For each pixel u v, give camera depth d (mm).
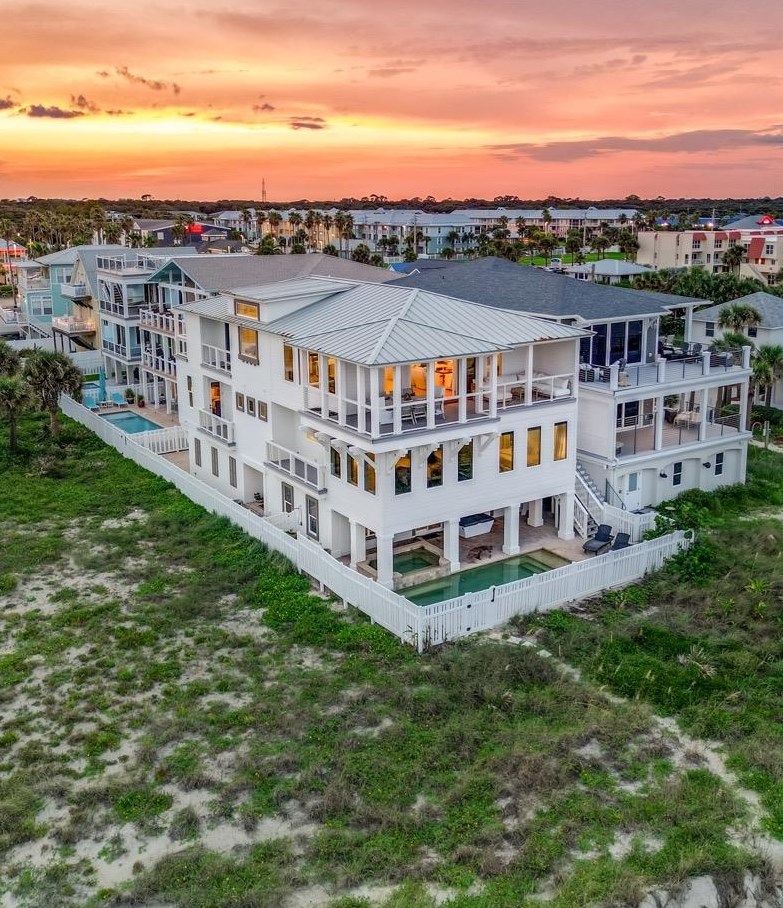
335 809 17109
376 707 20812
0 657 23625
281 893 14859
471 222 186250
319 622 25391
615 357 38375
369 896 14945
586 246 185250
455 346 26875
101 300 59094
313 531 32094
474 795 17469
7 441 45719
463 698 21094
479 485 29375
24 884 15352
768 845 16078
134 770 18578
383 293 32719
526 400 29906
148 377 55656
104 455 43688
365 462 27594
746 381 37719
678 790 17500
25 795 17656
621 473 34344
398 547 31406
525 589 25641
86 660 23484
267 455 33938
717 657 23156
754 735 19625
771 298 55344
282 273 49438
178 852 16078
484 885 15117
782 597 26719
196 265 47812
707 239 128250
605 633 24484
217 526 33219
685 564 28859
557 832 16344
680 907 14664
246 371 34625
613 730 19625
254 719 20359
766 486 38344
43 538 32438
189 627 25484
